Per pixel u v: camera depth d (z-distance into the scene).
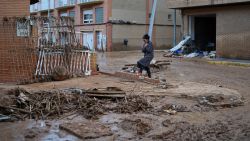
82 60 16.80
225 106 10.70
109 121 8.77
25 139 7.38
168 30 52.62
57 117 9.09
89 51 16.91
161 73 20.28
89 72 16.88
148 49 15.76
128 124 8.48
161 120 8.95
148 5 50.44
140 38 49.94
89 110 9.60
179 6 33.34
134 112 9.71
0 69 15.20
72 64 16.48
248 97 12.57
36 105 9.71
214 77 18.64
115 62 28.31
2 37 15.20
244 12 28.50
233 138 7.61
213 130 8.17
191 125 8.55
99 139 7.39
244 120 9.12
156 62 23.53
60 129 8.11
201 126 8.48
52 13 59.16
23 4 15.59
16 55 15.27
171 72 20.84
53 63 15.81
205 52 34.09
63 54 16.12
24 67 15.33
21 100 9.91
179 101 11.16
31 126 8.34
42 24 15.71
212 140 7.46
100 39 48.41
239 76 19.14
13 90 11.33
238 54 29.14
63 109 9.66
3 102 9.84
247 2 27.64
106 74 17.30
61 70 15.44
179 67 23.80
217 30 30.94
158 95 11.91
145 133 7.84
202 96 11.90
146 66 15.77
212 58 30.36
